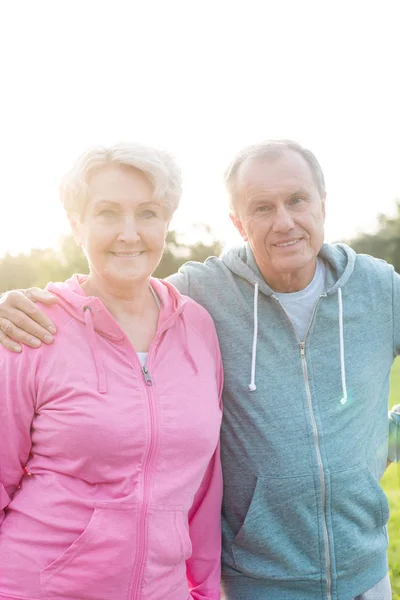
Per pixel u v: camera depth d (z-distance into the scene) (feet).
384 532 9.11
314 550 8.42
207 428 7.65
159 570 7.19
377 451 9.09
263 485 8.53
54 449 7.22
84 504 7.04
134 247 7.58
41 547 7.02
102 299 7.97
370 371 8.93
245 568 8.64
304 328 9.00
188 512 8.48
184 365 7.91
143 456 7.19
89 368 7.35
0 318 7.44
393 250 120.06
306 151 8.73
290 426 8.54
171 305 8.07
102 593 6.98
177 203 7.86
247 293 9.04
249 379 8.74
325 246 9.27
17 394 7.26
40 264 96.84
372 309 9.08
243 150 8.89
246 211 8.66
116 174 7.42
